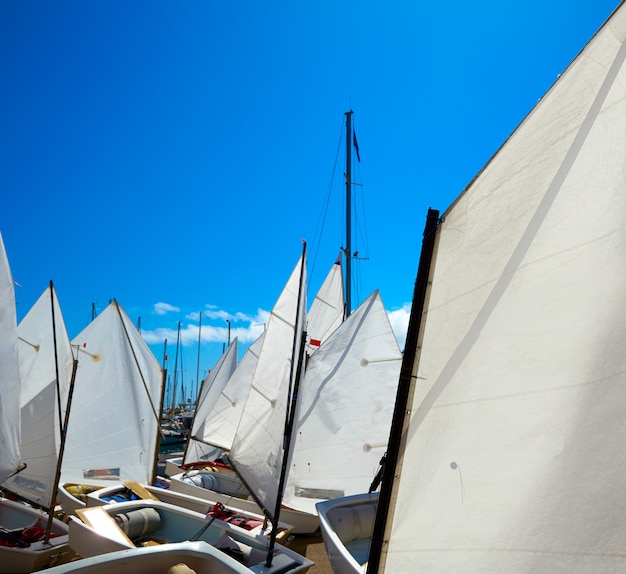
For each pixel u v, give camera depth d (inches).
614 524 104.5
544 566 111.6
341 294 662.5
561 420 114.8
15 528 351.6
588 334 113.7
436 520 127.3
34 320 373.1
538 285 123.0
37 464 346.3
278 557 272.5
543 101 128.6
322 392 434.3
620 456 105.8
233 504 443.2
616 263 112.2
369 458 430.9
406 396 136.9
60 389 355.3
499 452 122.0
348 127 769.6
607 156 117.2
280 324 349.7
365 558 283.9
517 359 123.1
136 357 525.3
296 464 412.5
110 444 493.0
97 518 291.4
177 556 197.6
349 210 751.7
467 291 134.0
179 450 1357.0
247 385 653.3
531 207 127.3
